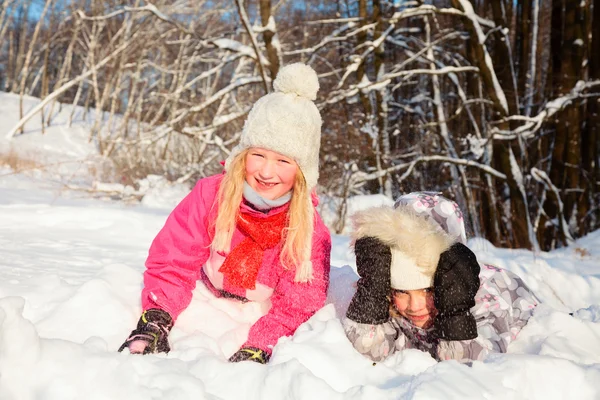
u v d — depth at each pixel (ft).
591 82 31.94
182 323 8.29
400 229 6.84
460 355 6.80
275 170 7.91
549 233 35.70
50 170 43.88
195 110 37.78
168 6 60.34
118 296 8.50
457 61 39.60
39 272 10.99
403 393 5.58
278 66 36.73
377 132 36.70
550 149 39.58
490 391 5.60
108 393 5.41
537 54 42.27
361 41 42.83
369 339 7.09
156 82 67.10
